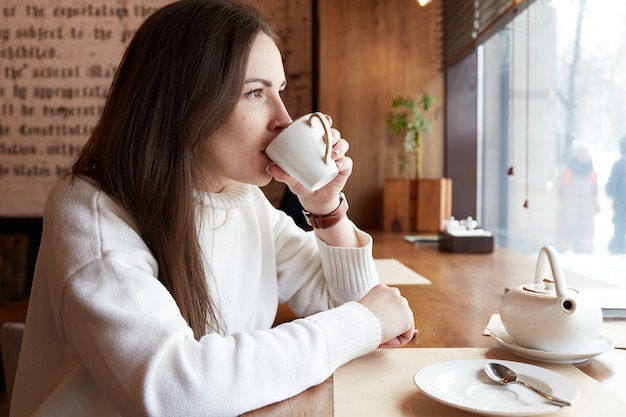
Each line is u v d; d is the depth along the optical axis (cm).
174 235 91
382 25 324
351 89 326
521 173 244
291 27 368
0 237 364
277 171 97
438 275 166
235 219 110
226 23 91
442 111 324
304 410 70
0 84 385
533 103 229
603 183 168
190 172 92
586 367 83
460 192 322
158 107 90
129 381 70
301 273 121
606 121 166
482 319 112
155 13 94
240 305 108
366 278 115
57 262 82
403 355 90
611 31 162
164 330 73
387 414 68
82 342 75
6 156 387
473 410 64
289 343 76
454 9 305
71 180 91
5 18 382
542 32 219
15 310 327
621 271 147
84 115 384
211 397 69
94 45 382
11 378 160
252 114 92
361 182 327
